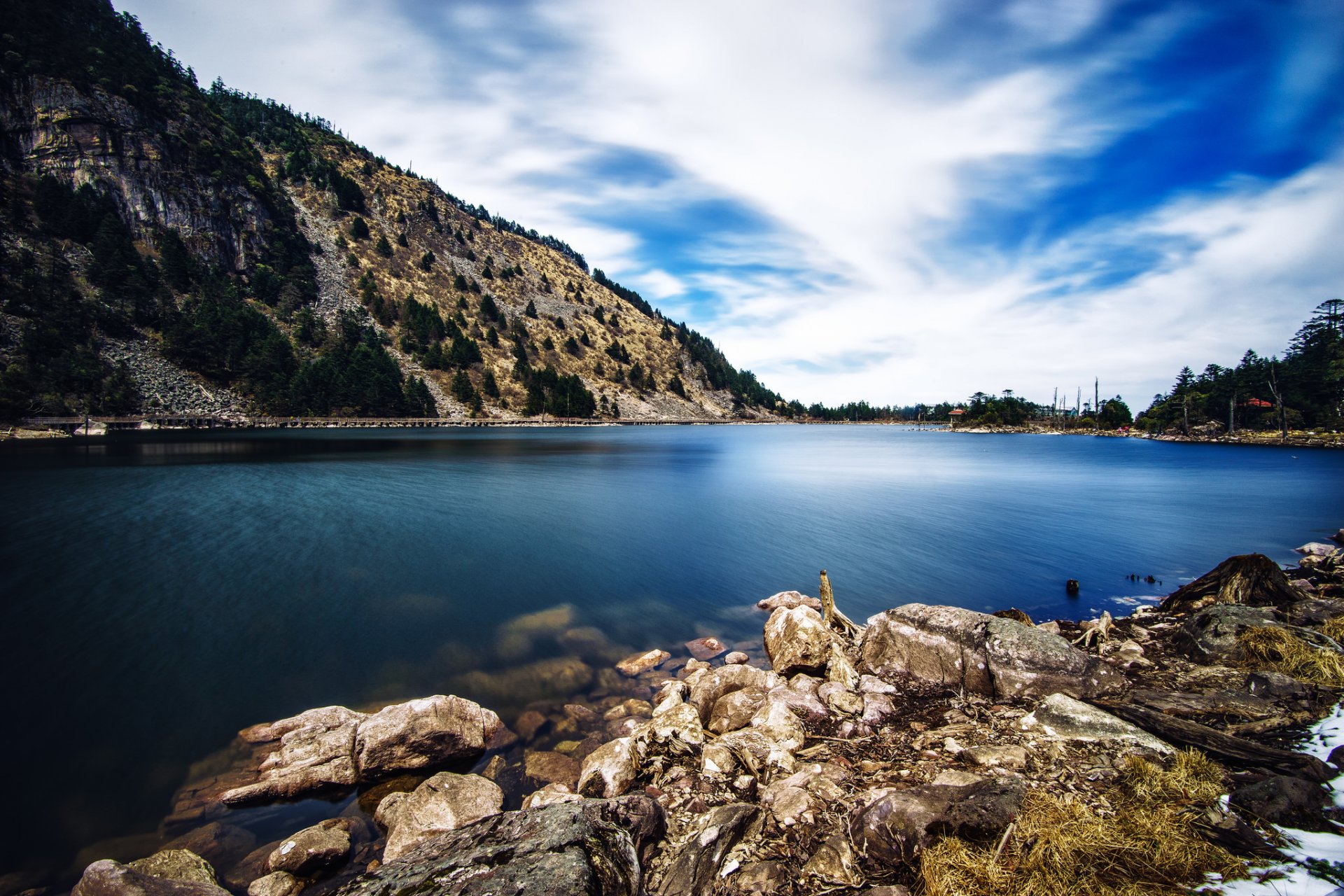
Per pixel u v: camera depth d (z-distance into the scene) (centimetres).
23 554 2011
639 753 795
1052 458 7425
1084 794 576
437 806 675
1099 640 1160
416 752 806
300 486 3688
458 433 11369
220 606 1562
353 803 750
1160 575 1997
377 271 17850
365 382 12494
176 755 876
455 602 1667
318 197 19388
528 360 17862
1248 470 5656
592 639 1411
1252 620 1019
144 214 12581
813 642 1149
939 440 12825
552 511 3195
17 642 1307
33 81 11925
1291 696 750
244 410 10756
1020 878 441
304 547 2212
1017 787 558
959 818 505
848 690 969
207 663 1222
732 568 2111
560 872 427
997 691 920
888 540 2539
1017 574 2023
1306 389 10062
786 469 5831
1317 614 1055
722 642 1398
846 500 3678
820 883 497
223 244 13812
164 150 13362
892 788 635
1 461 4750
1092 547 2405
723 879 516
